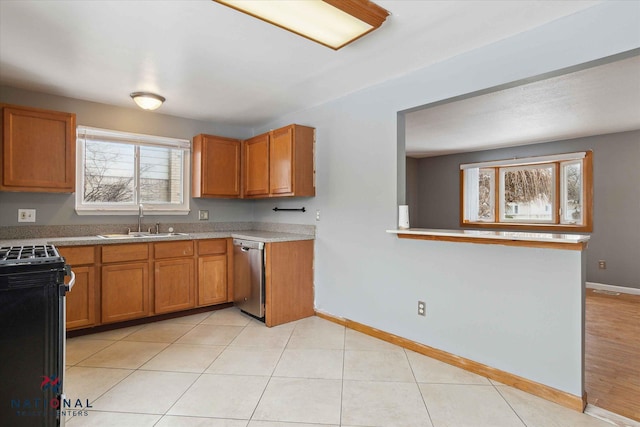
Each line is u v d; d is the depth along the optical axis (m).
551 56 2.02
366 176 3.16
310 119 3.76
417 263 2.78
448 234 2.50
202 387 2.21
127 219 3.78
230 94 3.32
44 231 3.28
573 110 3.73
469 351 2.47
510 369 2.26
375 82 3.01
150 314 3.41
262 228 4.55
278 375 2.37
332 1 1.72
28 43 2.29
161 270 3.48
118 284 3.22
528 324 2.19
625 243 4.87
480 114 3.89
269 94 3.32
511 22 2.03
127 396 2.09
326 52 2.42
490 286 2.36
